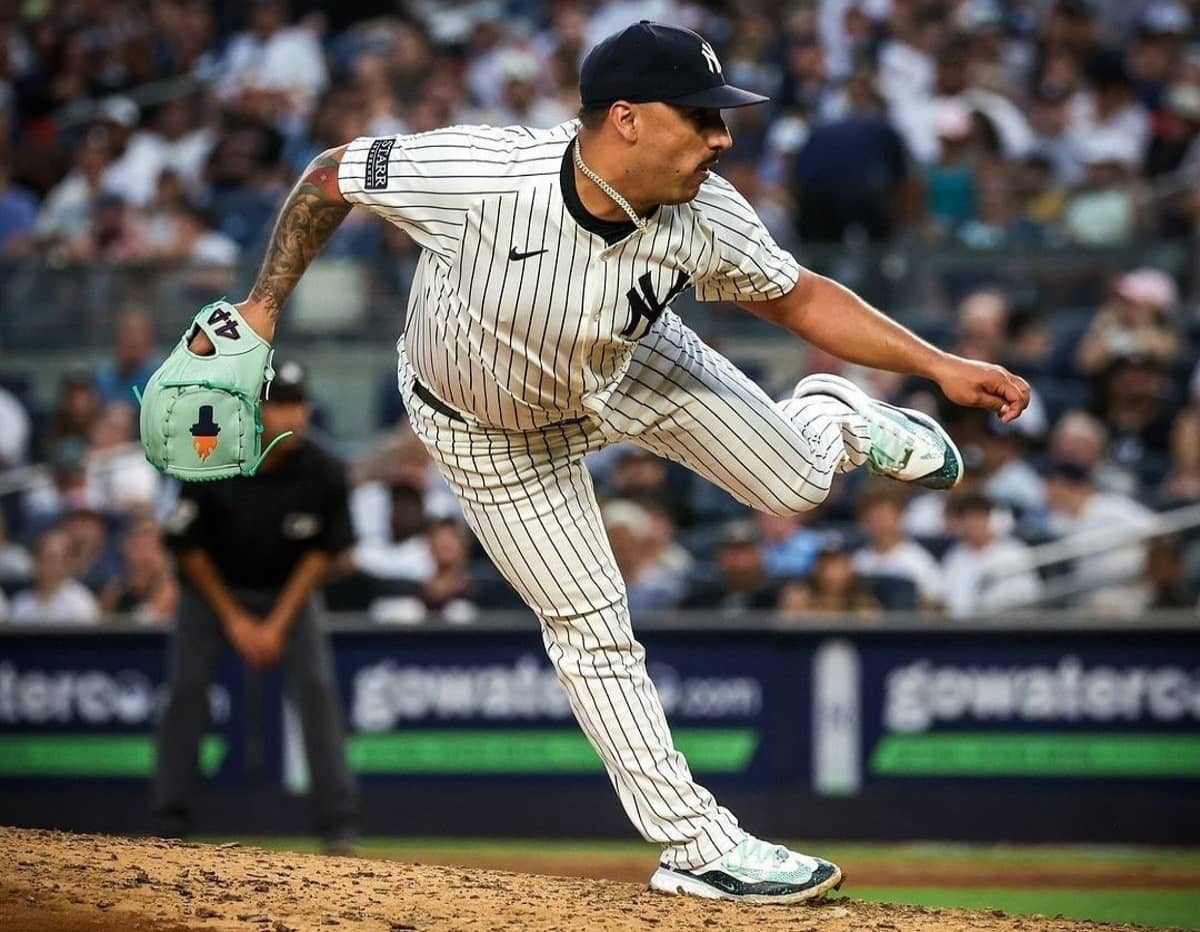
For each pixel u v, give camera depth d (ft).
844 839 102.22
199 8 185.47
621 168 42.14
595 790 103.50
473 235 43.37
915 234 134.21
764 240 46.34
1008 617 102.06
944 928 46.50
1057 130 153.28
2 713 107.65
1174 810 100.01
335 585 112.16
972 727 101.96
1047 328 125.90
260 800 104.94
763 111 156.87
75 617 116.37
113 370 131.85
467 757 104.94
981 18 167.32
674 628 103.96
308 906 45.68
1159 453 121.08
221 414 46.01
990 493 117.60
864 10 167.12
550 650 50.52
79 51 183.42
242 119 162.30
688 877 50.29
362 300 130.31
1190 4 171.42
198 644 86.17
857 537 116.57
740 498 51.31
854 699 102.94
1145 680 100.73
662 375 48.47
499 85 166.71
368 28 183.32
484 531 49.49
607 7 172.76
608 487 124.06
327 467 85.61
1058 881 87.56
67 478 127.24
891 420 52.70
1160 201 138.31
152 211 151.23
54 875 47.16
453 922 44.96
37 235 158.10
